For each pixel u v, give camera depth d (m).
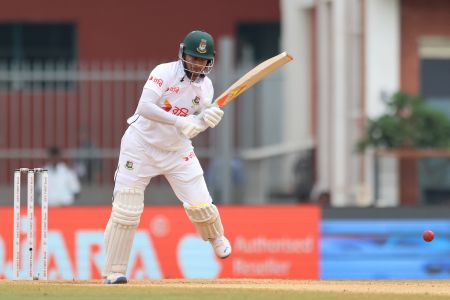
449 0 82.19
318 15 89.69
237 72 77.62
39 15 107.19
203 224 40.94
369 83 81.00
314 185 89.12
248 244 61.91
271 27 109.31
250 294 35.34
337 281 43.66
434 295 35.75
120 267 40.75
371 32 81.12
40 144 87.25
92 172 85.50
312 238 62.34
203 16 107.69
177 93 39.06
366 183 80.44
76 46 107.31
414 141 77.31
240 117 85.62
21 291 36.44
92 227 61.78
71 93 86.81
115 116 86.12
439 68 82.38
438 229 63.47
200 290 36.34
